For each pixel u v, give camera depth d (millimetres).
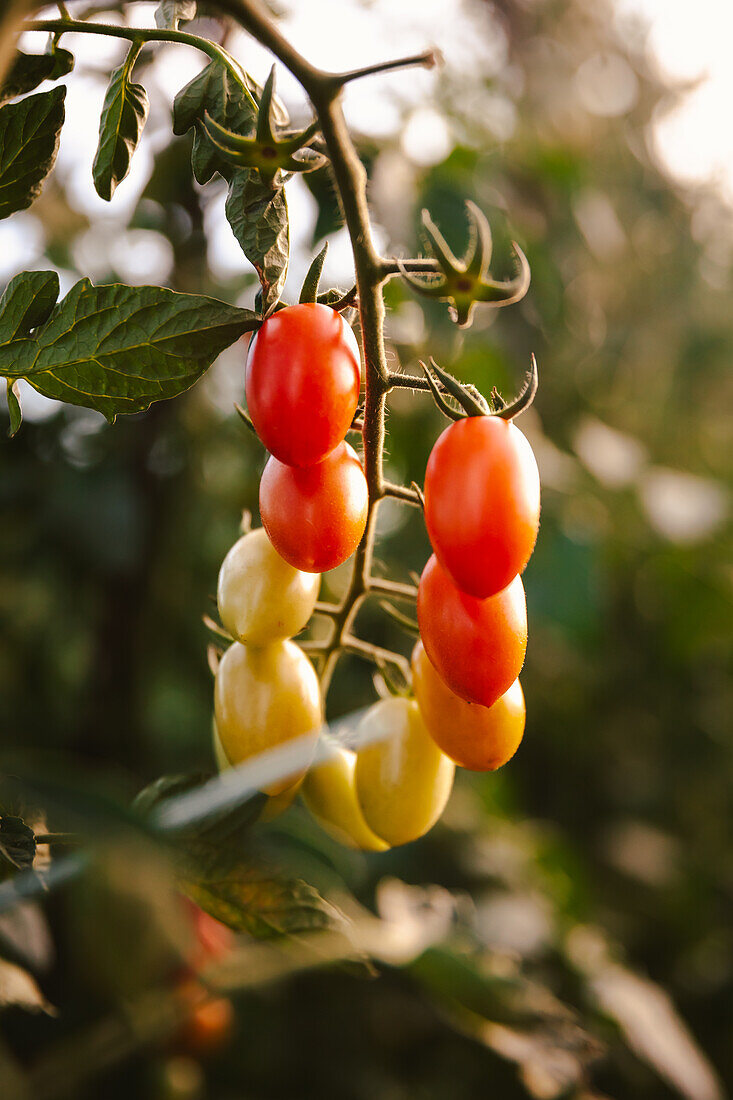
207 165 352
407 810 389
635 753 1228
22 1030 483
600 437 972
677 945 1023
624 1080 759
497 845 872
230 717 374
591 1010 725
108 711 712
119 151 360
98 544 706
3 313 341
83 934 437
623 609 1201
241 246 340
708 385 1684
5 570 726
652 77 1694
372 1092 705
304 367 333
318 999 742
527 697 1148
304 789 402
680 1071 701
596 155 1437
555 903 863
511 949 722
